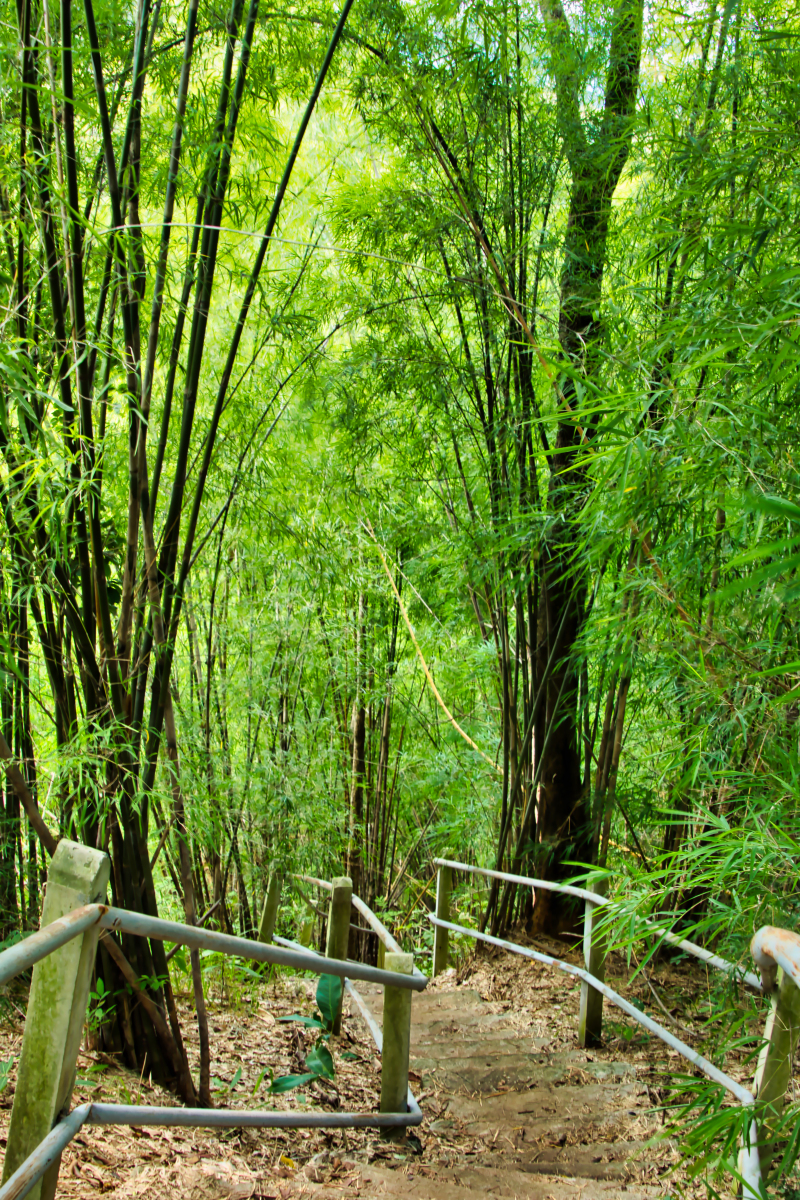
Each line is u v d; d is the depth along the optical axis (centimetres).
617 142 317
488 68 346
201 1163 190
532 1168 219
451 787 539
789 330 153
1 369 165
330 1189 183
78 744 204
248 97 313
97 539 217
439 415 435
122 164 224
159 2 259
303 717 588
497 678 475
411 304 433
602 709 440
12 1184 106
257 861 501
